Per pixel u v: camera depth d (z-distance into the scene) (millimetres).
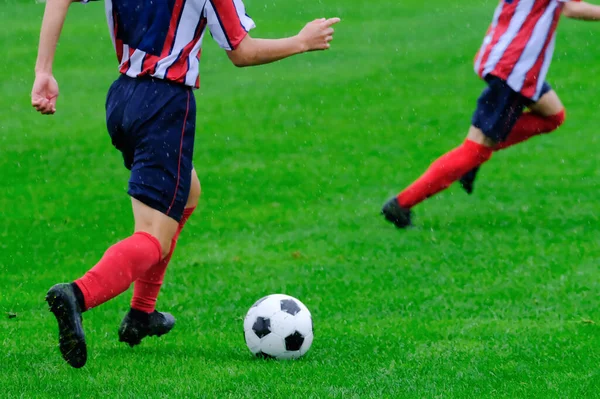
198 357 16391
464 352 16672
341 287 22594
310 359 16328
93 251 26672
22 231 28828
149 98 14398
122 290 13844
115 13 14664
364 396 13789
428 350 16922
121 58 14805
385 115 49625
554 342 17328
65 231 28953
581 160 39656
